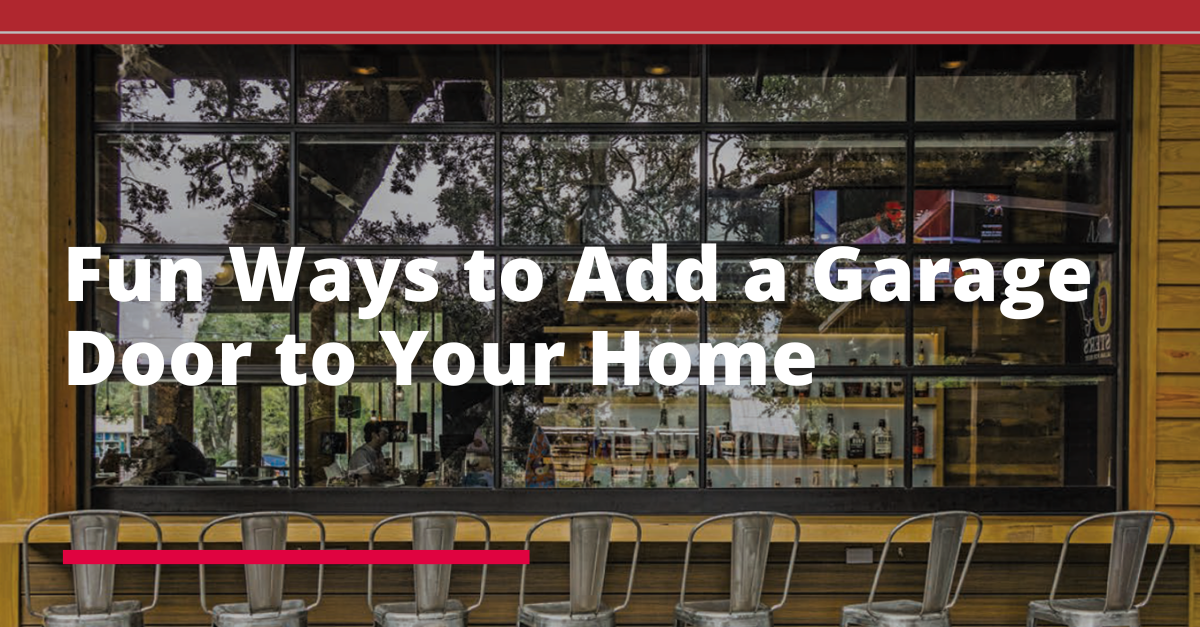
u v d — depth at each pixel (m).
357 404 4.52
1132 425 4.40
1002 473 4.49
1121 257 4.45
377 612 3.80
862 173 4.57
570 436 4.52
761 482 4.50
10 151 4.27
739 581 3.72
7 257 4.28
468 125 4.57
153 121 4.54
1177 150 4.33
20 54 4.28
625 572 4.39
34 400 4.27
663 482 4.50
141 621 3.86
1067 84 4.52
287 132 4.56
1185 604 4.37
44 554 4.36
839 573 4.40
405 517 3.73
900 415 4.52
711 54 4.59
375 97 4.58
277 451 4.50
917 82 4.56
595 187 4.58
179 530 4.21
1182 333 4.33
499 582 4.41
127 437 4.48
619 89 4.58
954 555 3.73
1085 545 4.37
